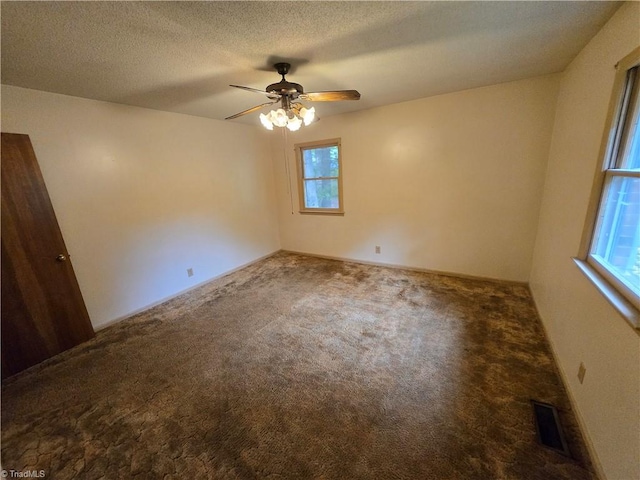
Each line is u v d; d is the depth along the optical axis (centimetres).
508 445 140
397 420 159
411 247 386
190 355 230
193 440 153
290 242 507
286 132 448
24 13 128
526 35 176
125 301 300
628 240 134
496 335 231
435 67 228
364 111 372
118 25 144
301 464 137
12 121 218
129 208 298
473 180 324
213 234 392
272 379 197
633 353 109
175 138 335
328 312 288
